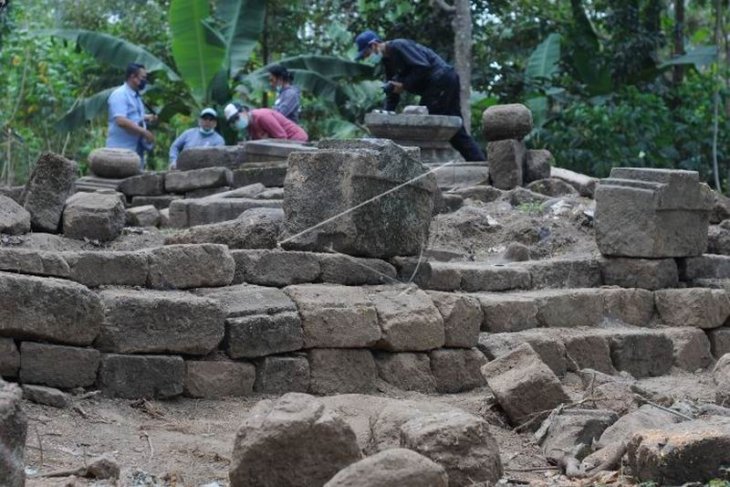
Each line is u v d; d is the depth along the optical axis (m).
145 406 6.62
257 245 8.11
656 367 9.02
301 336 7.32
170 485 5.27
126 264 7.09
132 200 13.85
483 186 12.85
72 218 8.84
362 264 7.99
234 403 6.94
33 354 6.41
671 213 9.82
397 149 8.13
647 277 9.72
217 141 16.27
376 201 8.05
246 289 7.39
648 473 5.31
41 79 22.94
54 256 6.90
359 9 23.77
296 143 14.45
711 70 23.27
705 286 10.04
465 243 10.87
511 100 21.97
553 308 8.93
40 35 20.80
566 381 8.32
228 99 20.19
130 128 15.32
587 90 21.88
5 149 22.98
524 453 6.40
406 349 7.70
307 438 4.96
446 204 11.89
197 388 6.92
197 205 11.20
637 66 22.12
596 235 9.86
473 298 8.23
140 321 6.72
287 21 24.19
